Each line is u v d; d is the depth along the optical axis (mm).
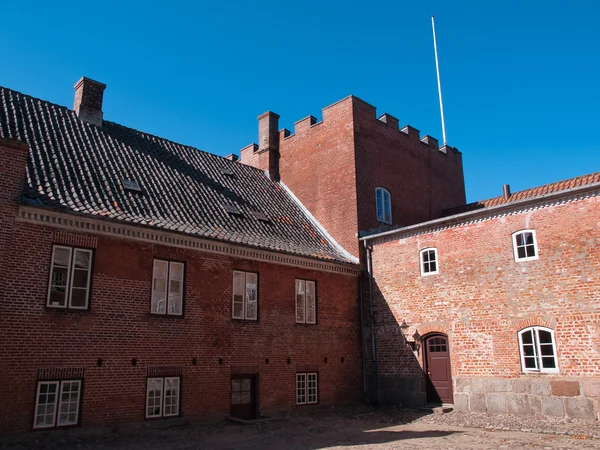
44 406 12406
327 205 23531
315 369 19016
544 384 15508
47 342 12633
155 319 14805
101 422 13180
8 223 12406
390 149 25312
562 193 15867
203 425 14953
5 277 12227
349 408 19250
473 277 17828
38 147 15602
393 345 19938
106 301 13867
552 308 15758
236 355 16625
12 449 11094
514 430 14102
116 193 15883
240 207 20406
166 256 15453
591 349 14789
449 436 13445
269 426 15273
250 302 17547
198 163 21766
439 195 28156
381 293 20750
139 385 14094
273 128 26969
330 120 24406
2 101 16672
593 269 15086
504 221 17344
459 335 17859
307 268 19547
